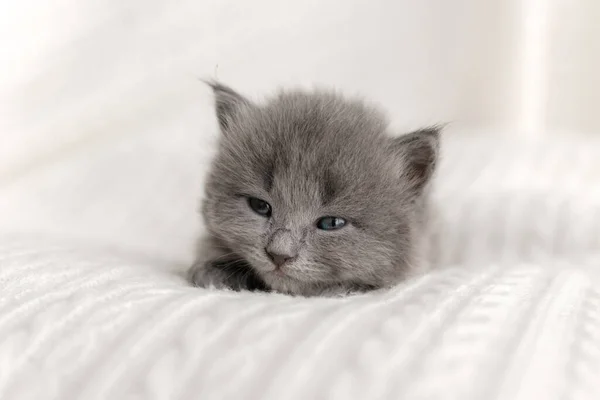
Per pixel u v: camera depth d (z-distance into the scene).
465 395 0.16
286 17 0.40
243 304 0.19
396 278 0.24
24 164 0.37
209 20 0.39
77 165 0.34
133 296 0.19
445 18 0.41
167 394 0.16
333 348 0.17
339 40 0.40
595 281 0.21
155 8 0.38
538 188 0.31
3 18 0.35
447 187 0.31
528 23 0.40
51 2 0.36
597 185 0.31
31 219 0.30
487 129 0.41
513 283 0.21
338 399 0.16
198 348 0.17
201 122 0.38
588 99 0.41
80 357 0.17
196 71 0.39
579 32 0.40
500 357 0.17
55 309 0.18
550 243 0.28
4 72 0.36
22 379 0.17
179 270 0.25
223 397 0.16
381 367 0.16
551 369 0.17
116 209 0.32
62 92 0.37
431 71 0.41
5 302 0.19
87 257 0.23
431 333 0.17
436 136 0.24
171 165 0.35
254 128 0.24
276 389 0.16
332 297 0.22
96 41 0.37
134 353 0.17
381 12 0.41
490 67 0.41
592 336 0.18
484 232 0.29
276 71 0.40
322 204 0.23
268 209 0.24
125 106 0.38
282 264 0.23
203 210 0.25
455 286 0.20
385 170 0.24
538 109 0.42
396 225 0.24
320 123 0.24
